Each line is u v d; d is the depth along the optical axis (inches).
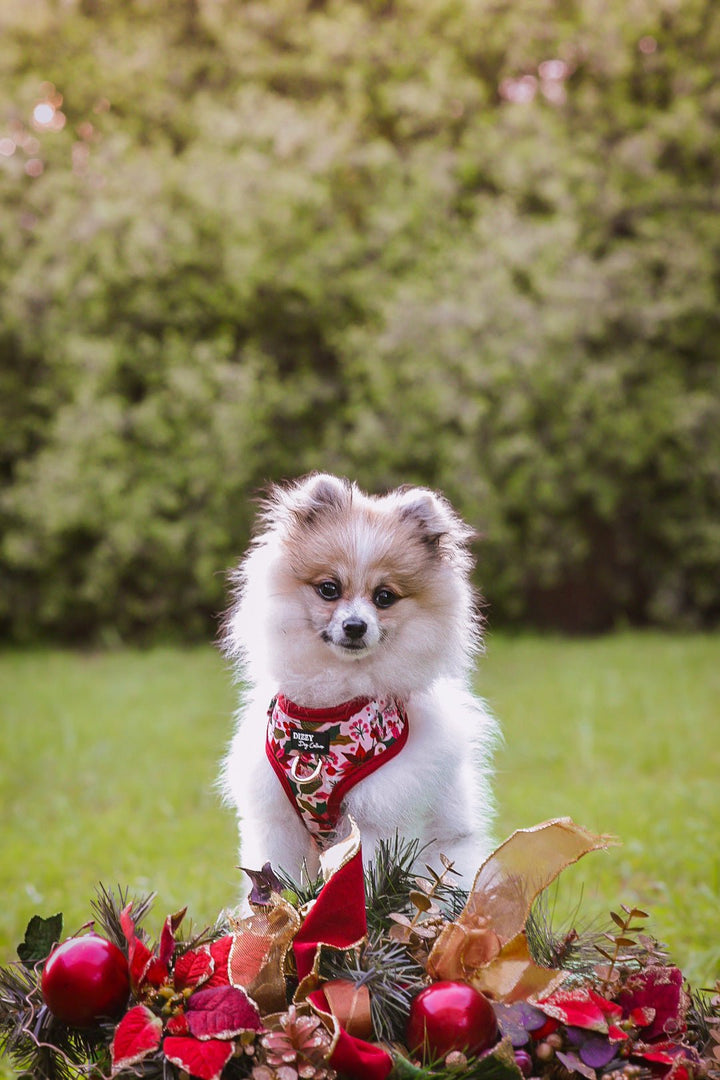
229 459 497.0
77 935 108.7
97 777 292.8
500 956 105.3
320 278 511.5
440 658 139.8
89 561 512.1
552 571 526.3
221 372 496.1
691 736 319.3
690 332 531.2
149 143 536.7
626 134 535.8
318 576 137.1
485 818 155.9
